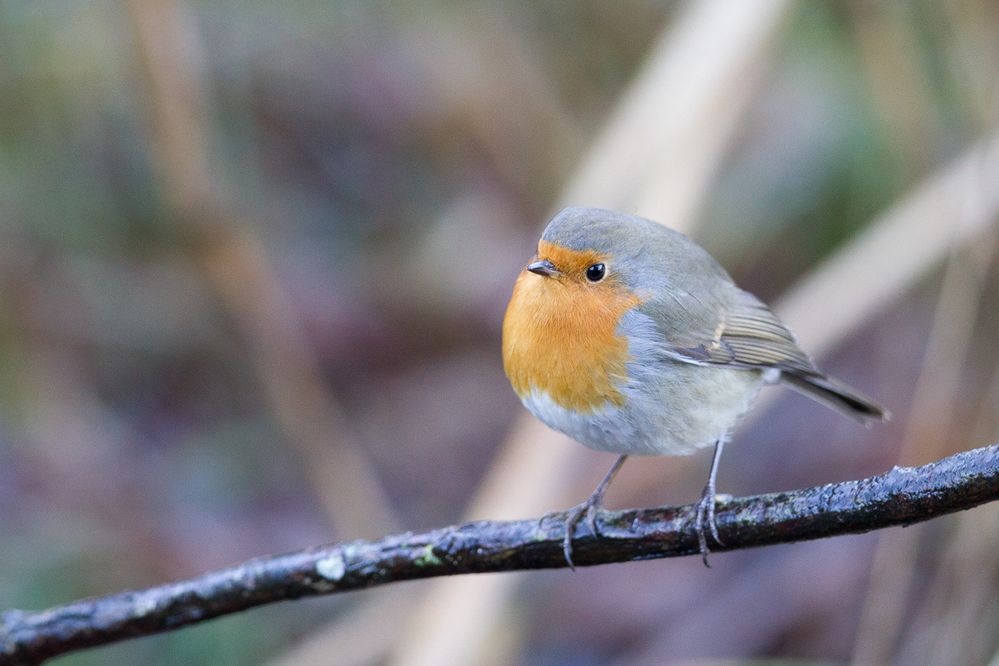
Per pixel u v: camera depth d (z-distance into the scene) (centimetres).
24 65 1210
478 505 802
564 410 715
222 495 1224
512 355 723
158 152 1035
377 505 1141
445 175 1466
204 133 1077
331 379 1381
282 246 1393
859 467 1176
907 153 1125
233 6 1359
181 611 633
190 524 1174
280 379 1111
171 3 991
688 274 759
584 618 1148
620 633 1134
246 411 1302
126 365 1296
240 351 1235
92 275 1275
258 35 1374
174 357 1304
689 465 1172
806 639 1100
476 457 1326
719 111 877
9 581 1052
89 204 1263
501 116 1413
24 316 1228
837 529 536
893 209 1010
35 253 1245
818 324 938
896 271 943
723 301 782
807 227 1284
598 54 1388
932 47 1105
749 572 1166
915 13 1095
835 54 1227
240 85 1362
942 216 945
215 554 1145
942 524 1052
